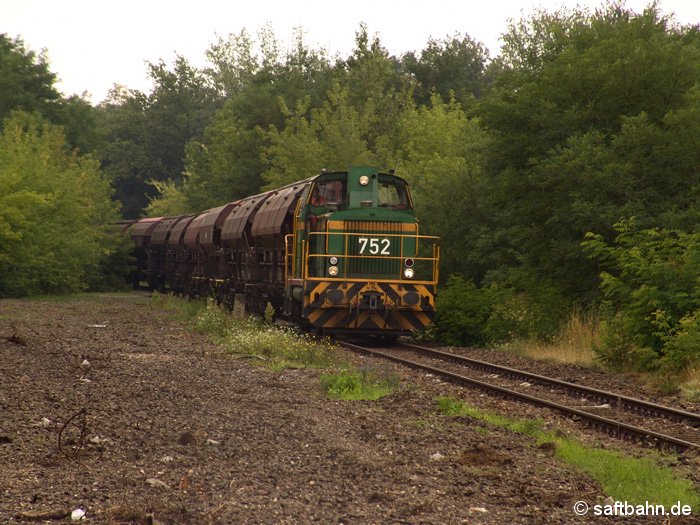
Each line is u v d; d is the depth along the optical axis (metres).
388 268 70.62
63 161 187.00
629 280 65.19
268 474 25.66
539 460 29.14
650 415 39.66
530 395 45.59
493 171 99.94
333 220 69.50
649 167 70.31
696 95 70.88
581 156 69.94
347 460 27.67
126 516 20.39
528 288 78.38
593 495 25.03
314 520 21.31
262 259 93.00
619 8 86.00
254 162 193.88
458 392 45.00
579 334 66.19
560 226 74.69
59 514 20.27
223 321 80.19
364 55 181.25
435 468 27.38
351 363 57.59
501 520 22.08
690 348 49.47
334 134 157.88
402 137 164.38
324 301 68.88
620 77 74.50
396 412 38.22
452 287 81.25
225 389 43.12
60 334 69.00
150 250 169.00
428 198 109.25
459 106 161.50
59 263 141.62
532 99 79.12
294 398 41.41
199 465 26.53
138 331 75.88
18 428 29.83
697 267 54.84
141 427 31.59
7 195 126.50
